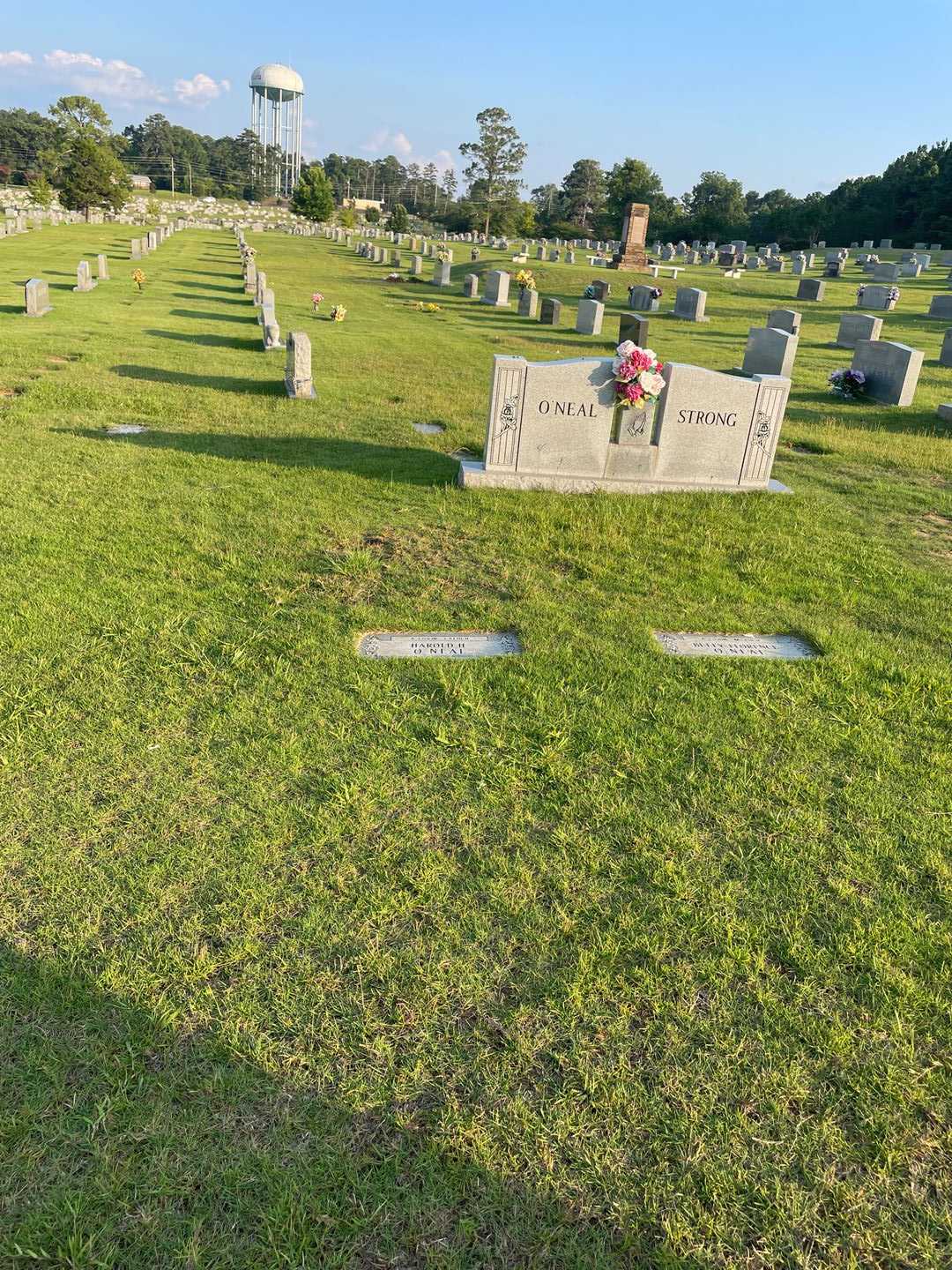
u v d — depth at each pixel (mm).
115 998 3092
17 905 3488
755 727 5078
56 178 88562
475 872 3814
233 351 17594
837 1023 3170
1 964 3211
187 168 150000
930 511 9844
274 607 6281
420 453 10898
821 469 11500
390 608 6422
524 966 3348
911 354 15547
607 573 7328
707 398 9727
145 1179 2523
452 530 8180
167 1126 2672
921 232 78875
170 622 5879
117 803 4098
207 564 6934
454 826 4098
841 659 5980
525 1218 2500
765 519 9164
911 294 39094
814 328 28203
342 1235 2418
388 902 3604
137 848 3822
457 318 27469
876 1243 2500
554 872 3840
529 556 7676
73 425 11008
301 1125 2705
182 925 3434
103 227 63656
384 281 38781
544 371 9281
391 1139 2689
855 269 51812
